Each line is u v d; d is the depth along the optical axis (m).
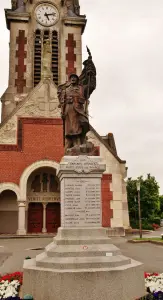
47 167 28.95
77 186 8.88
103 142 29.48
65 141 10.01
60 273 7.02
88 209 8.79
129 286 7.25
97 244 8.24
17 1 38.88
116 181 28.86
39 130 29.34
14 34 37.41
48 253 8.00
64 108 9.99
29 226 28.56
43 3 38.62
